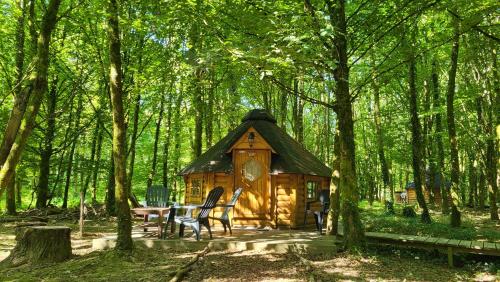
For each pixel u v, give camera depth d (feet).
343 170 26.18
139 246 27.94
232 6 24.77
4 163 15.44
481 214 64.08
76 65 51.49
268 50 21.35
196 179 43.34
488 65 53.57
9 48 48.21
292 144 45.09
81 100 58.95
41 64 15.89
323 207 34.73
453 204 43.34
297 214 39.45
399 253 27.84
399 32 29.48
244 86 63.93
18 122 15.89
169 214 30.19
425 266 24.32
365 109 99.91
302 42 20.47
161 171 84.43
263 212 39.58
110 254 23.94
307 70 25.68
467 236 34.09
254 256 24.90
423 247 26.02
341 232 32.99
